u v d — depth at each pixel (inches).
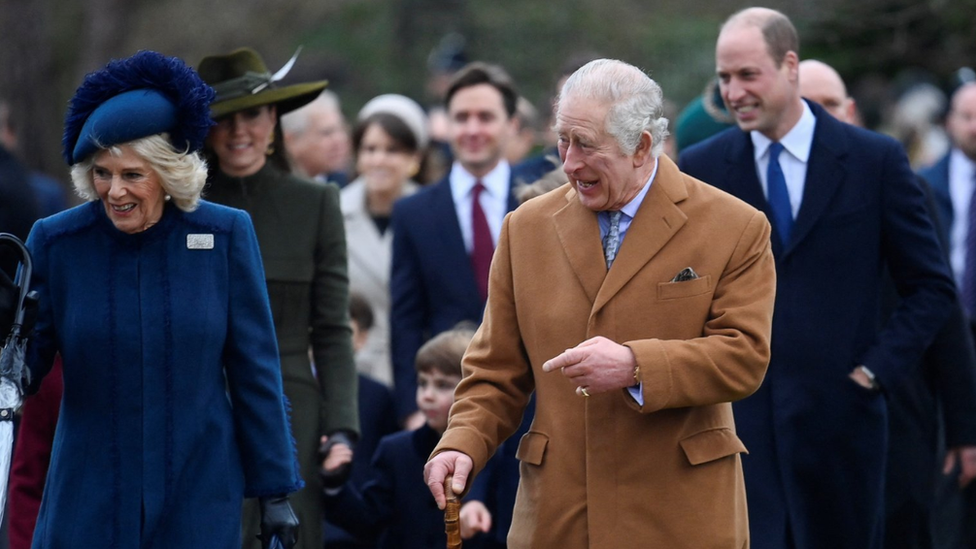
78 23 1815.9
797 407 514.3
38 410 493.4
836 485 515.8
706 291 398.6
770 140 533.6
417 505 553.3
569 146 393.7
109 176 390.3
